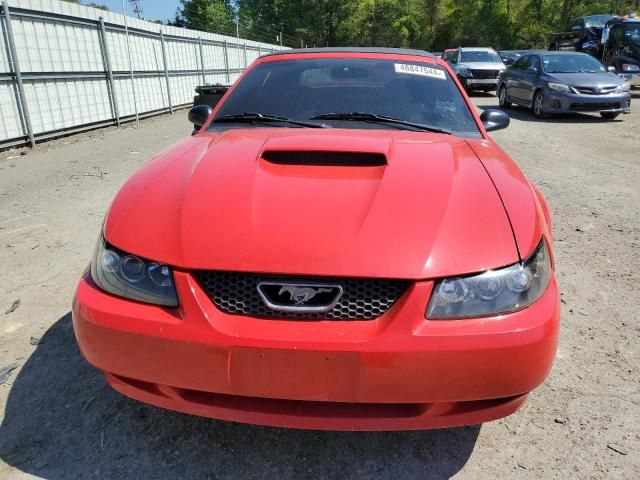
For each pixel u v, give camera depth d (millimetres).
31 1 8711
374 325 1675
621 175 6648
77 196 5738
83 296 1870
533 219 1944
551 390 2445
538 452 2074
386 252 1703
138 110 12664
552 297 1816
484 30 52562
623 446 2098
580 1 47500
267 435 2172
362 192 1950
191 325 1701
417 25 56625
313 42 55094
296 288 1688
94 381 2506
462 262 1711
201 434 2172
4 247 4219
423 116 2881
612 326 3006
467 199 1945
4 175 6805
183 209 1918
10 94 8422
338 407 1748
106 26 10969
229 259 1721
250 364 1686
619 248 4191
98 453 2062
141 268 1795
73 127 10117
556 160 7543
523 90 12797
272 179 2049
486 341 1649
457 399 1698
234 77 19688
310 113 2895
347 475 1969
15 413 2279
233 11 55906
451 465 2016
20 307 3219
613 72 12117
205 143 2561
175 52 14727
